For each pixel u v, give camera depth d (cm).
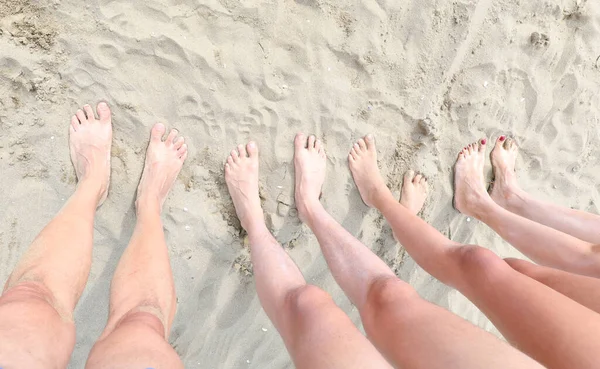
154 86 165
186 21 163
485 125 203
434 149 199
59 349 92
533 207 192
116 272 138
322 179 184
